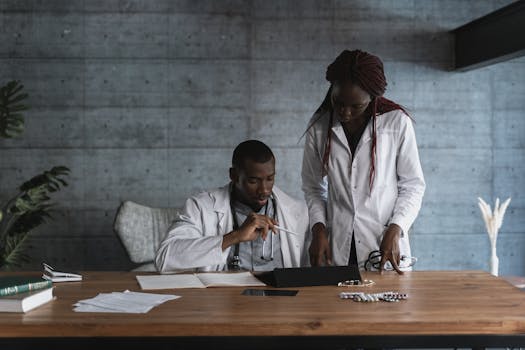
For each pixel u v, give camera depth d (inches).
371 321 64.7
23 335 63.6
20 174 205.9
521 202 215.3
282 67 208.5
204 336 64.2
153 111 207.3
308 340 64.5
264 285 83.0
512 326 65.2
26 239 186.4
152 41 206.5
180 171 208.4
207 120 208.2
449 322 64.9
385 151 99.9
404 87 211.6
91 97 206.1
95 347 64.0
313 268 85.3
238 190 96.5
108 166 207.3
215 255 88.6
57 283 85.2
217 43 207.5
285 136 209.0
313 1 208.2
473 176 214.2
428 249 214.5
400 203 98.5
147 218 183.8
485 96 213.3
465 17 210.7
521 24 162.9
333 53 209.2
